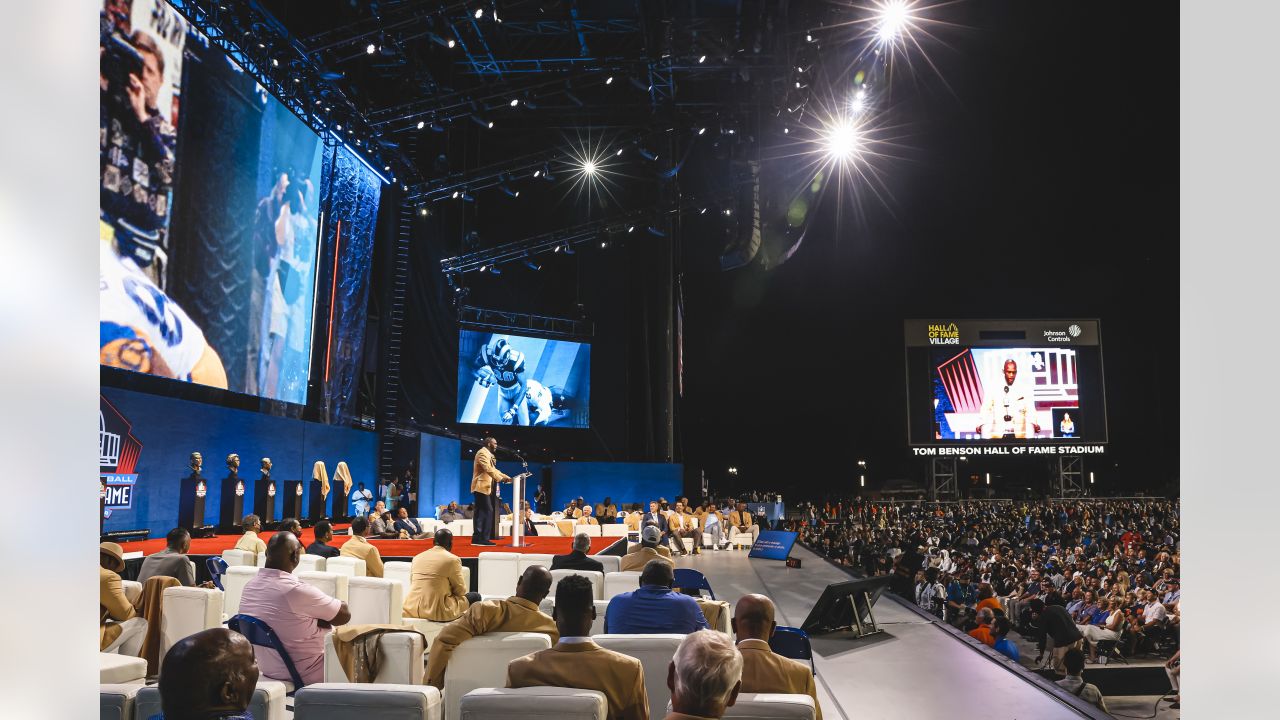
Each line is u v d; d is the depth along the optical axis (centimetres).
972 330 4797
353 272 2314
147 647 482
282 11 1931
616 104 2814
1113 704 1209
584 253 3538
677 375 3812
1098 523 3319
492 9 2002
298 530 802
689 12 2267
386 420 2539
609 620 450
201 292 1608
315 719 291
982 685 593
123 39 1391
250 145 1766
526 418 3191
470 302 3266
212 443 1712
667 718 227
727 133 2919
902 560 1766
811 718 286
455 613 613
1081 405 4728
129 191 1405
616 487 3198
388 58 2280
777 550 1816
